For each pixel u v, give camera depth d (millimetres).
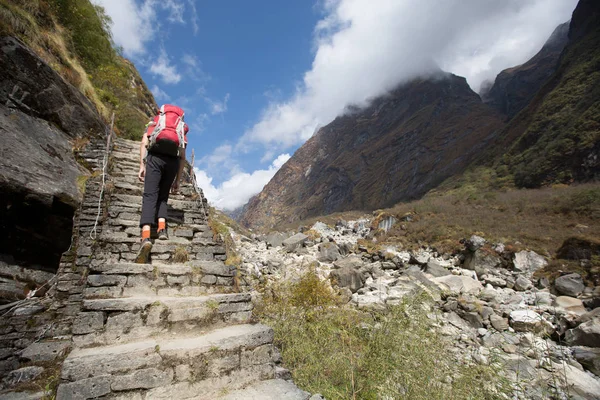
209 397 2309
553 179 38250
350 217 34438
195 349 2402
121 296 2953
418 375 3088
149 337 2594
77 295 5102
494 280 10539
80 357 2107
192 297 3010
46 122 6938
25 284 5367
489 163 55031
